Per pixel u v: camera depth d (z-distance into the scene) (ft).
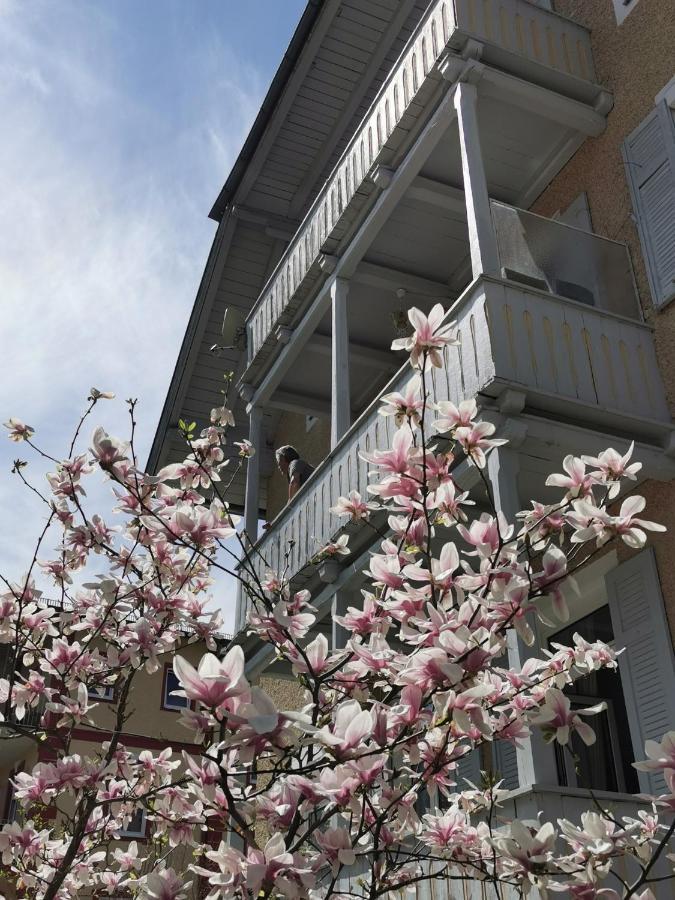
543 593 7.34
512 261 20.30
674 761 6.68
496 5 24.26
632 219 22.90
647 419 19.44
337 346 27.27
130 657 10.91
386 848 9.14
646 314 21.57
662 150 22.49
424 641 7.11
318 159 41.75
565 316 19.75
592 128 24.63
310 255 30.76
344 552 11.83
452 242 29.19
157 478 10.03
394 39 38.32
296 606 10.32
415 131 25.04
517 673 8.77
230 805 6.74
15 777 10.88
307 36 37.63
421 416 8.50
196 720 6.22
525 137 25.23
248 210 42.24
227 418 12.23
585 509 7.38
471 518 19.58
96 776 10.71
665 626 19.39
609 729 22.26
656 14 23.62
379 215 26.48
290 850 7.34
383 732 6.49
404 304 31.86
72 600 12.51
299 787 6.49
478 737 8.39
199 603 11.46
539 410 18.75
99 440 9.59
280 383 36.14
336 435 26.12
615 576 20.83
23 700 11.84
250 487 32.76
